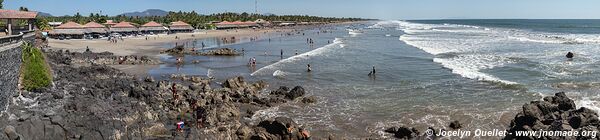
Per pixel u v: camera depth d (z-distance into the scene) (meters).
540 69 53.94
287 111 36.97
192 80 51.84
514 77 49.41
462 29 198.75
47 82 34.97
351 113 36.00
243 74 57.47
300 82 50.53
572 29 179.75
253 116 35.28
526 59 64.06
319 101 40.47
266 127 29.72
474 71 54.41
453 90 43.34
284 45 108.06
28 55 35.06
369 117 34.66
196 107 33.97
